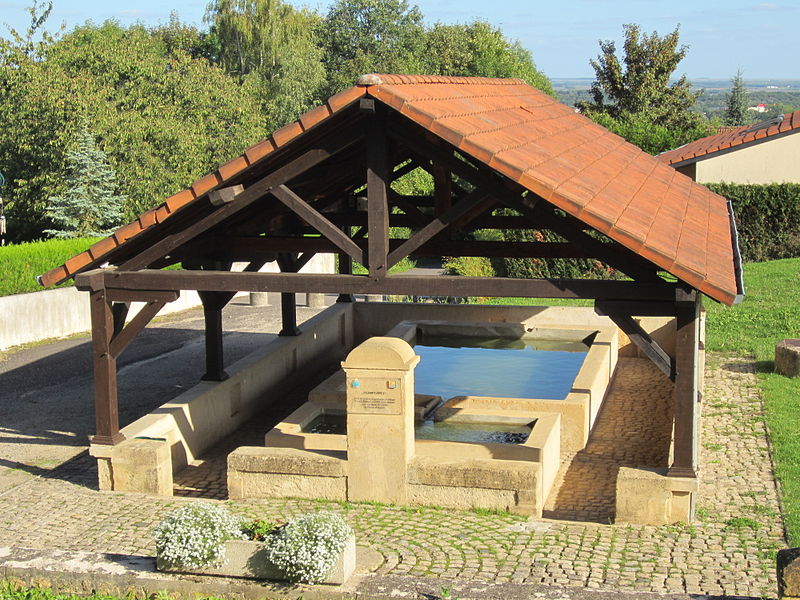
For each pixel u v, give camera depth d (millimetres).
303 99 51375
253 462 9406
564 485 10398
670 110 51719
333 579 6797
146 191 30453
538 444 9742
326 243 12438
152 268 10609
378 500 9125
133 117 31031
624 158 14203
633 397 14133
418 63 62094
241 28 49719
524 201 8641
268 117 44219
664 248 8219
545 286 8797
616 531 8359
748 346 16625
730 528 8445
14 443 12117
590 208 8242
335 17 62656
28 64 31531
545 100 16922
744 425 12008
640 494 8578
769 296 20938
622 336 16844
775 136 28031
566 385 14000
